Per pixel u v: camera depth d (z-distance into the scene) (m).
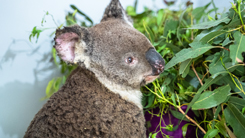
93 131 0.68
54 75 0.97
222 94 0.70
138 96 0.75
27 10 0.91
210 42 0.72
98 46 0.71
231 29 0.71
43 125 0.69
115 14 0.79
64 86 0.74
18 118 0.93
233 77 0.73
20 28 0.91
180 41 0.80
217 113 0.72
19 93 0.93
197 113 0.78
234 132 0.70
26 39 0.92
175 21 0.85
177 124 0.79
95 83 0.72
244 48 0.66
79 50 0.70
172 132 0.80
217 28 0.73
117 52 0.70
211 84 0.75
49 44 0.95
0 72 0.90
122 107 0.71
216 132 0.70
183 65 0.73
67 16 0.92
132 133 0.70
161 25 0.92
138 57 0.70
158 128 0.81
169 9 1.03
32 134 0.69
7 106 0.92
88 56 0.71
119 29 0.72
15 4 0.89
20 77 0.92
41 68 0.95
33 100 0.94
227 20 0.71
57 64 0.92
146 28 0.84
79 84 0.72
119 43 0.70
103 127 0.68
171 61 0.72
